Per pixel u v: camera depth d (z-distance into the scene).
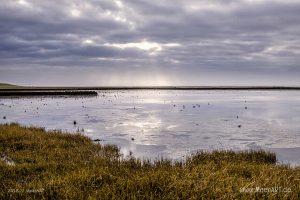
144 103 70.00
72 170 11.80
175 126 31.17
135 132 27.55
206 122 34.22
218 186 8.55
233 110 49.94
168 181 9.12
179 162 14.82
